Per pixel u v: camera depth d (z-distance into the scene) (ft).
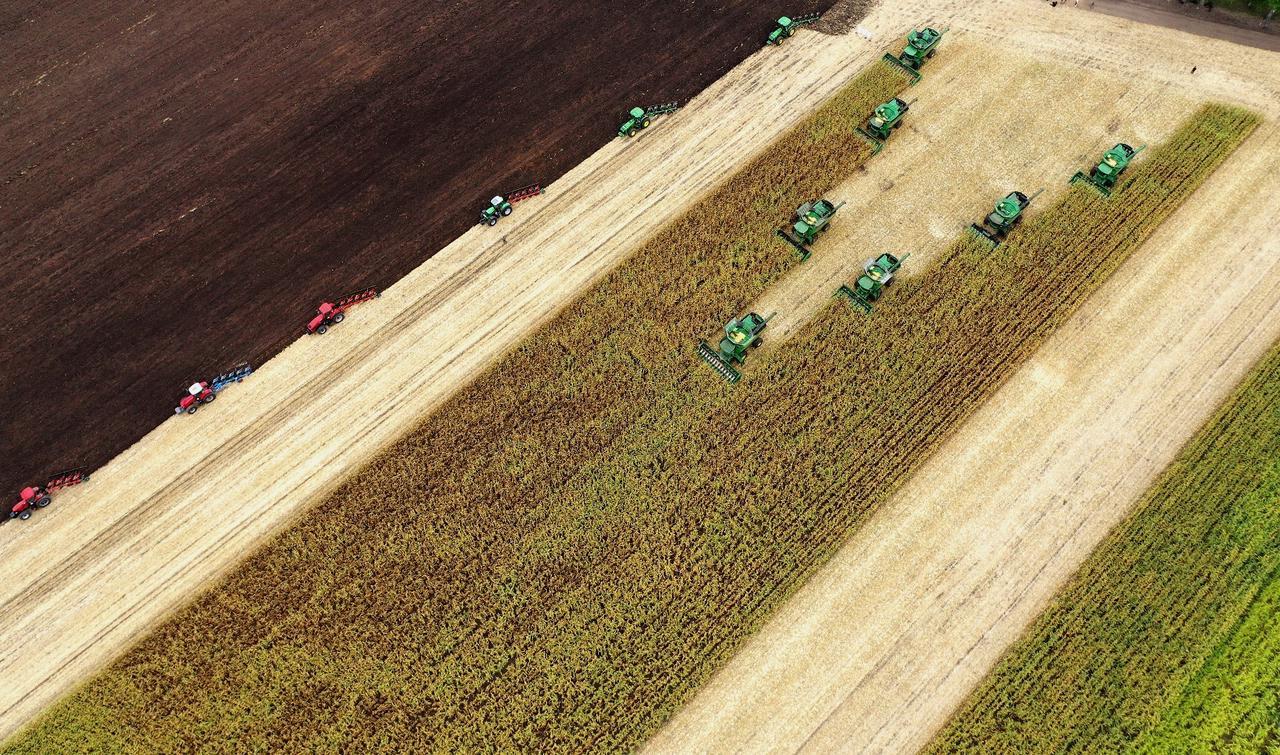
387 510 124.26
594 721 109.81
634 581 118.01
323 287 144.25
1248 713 107.04
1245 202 145.59
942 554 119.24
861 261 143.43
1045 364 132.67
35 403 134.31
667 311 139.13
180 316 141.90
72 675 114.21
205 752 109.19
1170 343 133.49
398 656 114.21
